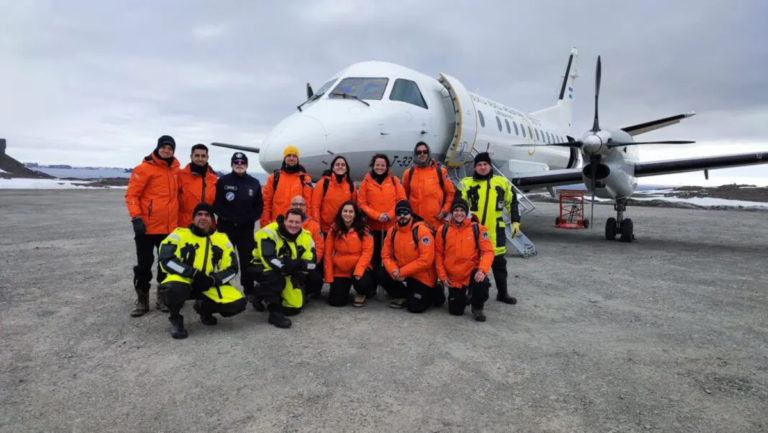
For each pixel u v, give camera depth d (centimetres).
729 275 631
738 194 3494
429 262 437
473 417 242
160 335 375
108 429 228
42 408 248
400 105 846
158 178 439
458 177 1038
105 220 1329
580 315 440
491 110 1131
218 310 396
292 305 433
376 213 534
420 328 400
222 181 475
